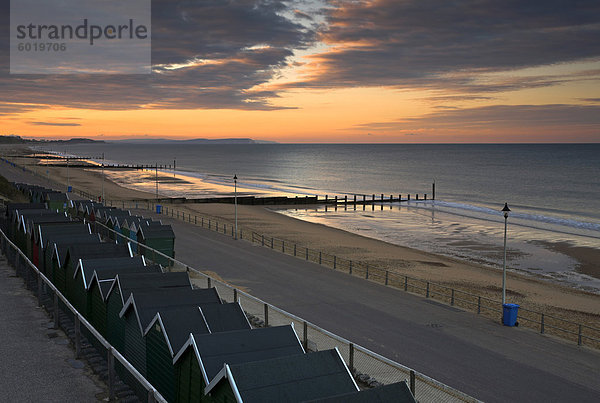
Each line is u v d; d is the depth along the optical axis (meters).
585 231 65.69
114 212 39.25
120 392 10.45
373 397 7.50
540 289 34.94
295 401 7.93
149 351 11.45
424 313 23.81
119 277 13.61
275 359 8.39
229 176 175.12
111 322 13.94
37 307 15.81
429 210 87.94
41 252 21.30
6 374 11.21
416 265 40.88
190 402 9.66
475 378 16.52
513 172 185.62
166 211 61.56
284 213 81.62
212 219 64.50
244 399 7.74
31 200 53.75
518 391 15.66
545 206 96.69
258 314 20.66
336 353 8.77
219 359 9.27
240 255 36.06
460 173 184.00
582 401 15.16
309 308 23.66
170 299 12.36
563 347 20.00
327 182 153.38
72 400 10.16
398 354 18.31
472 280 36.28
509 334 21.38
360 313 23.27
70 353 12.45
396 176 174.25
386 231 64.25
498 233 63.22
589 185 137.25
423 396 13.71
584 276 41.50
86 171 166.00
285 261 34.53
